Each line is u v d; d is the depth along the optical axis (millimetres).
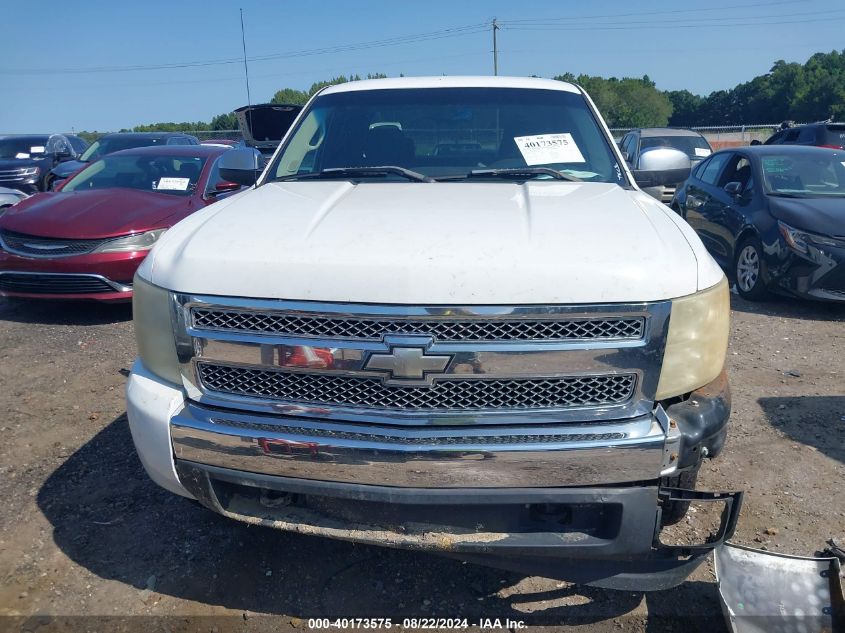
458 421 2279
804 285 6781
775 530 3201
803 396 4711
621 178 3500
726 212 8023
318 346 2289
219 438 2404
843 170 7824
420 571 2980
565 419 2279
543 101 3926
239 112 14078
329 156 3766
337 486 2346
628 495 2299
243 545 3133
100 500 3465
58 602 2766
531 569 2520
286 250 2385
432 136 3756
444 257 2271
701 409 2400
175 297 2426
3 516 3322
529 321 2227
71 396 4711
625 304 2227
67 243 6273
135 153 8016
